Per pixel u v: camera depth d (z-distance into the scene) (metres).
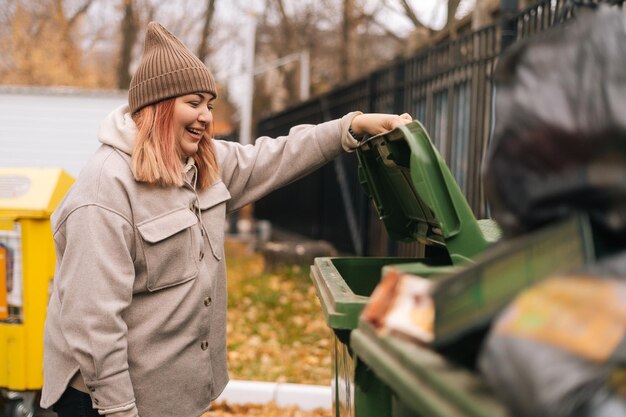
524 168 1.18
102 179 2.55
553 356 0.96
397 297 1.38
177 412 2.65
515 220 1.22
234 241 20.28
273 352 6.47
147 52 2.71
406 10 18.48
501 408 1.01
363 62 26.75
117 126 2.63
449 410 1.11
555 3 4.29
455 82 6.82
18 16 26.81
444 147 7.16
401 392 1.30
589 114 1.12
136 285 2.60
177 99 2.65
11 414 4.32
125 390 2.50
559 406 0.92
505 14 5.43
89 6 26.62
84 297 2.47
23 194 4.19
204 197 2.78
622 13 1.20
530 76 1.20
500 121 1.23
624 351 0.94
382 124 2.86
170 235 2.58
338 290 2.25
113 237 2.51
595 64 1.15
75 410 2.62
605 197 1.12
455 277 1.21
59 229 2.62
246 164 3.05
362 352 1.54
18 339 4.18
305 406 4.88
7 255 4.16
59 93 10.69
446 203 2.04
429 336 1.27
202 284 2.67
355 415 2.08
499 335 1.04
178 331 2.63
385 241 9.00
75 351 2.48
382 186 3.11
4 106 10.69
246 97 23.36
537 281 1.14
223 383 2.88
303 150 3.02
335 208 11.54
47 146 10.74
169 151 2.62
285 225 15.91
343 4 25.52
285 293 9.39
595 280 1.02
